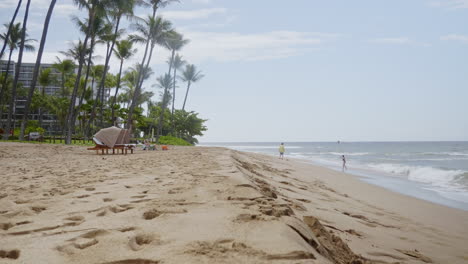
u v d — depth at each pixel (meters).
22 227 2.60
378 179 17.23
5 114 67.56
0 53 27.70
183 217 2.75
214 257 1.81
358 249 3.22
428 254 3.85
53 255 1.93
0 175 6.66
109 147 16.28
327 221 4.37
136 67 54.28
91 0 26.66
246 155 22.81
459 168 23.00
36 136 38.62
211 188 4.38
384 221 5.83
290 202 4.91
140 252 1.94
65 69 52.25
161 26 34.38
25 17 26.44
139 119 49.56
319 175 15.70
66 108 53.69
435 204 9.37
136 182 5.34
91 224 2.63
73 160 11.49
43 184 5.23
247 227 2.39
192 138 59.91
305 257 1.79
